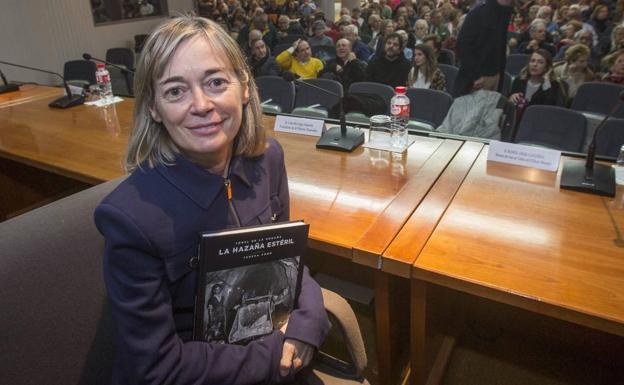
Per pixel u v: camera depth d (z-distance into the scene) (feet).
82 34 17.22
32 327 2.41
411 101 7.80
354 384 2.95
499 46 7.26
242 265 2.53
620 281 2.89
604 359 5.01
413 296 3.49
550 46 10.69
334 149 5.39
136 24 18.83
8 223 2.51
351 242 3.42
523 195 4.10
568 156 4.85
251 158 2.97
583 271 3.00
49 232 2.57
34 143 6.14
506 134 7.15
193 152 2.56
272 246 2.58
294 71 10.14
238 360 2.52
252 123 2.85
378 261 3.26
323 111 7.32
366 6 12.68
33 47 16.01
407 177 4.58
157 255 2.39
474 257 3.18
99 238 2.78
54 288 2.52
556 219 3.67
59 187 8.66
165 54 2.33
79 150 5.79
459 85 7.55
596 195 4.07
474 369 5.03
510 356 5.18
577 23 11.29
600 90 8.16
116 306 2.31
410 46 10.09
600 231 3.47
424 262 3.14
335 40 11.32
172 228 2.43
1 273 2.31
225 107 2.46
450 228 3.58
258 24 12.27
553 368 5.00
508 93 8.42
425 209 3.91
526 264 3.09
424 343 3.71
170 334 2.40
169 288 2.50
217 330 2.59
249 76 2.80
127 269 2.31
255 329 2.71
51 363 2.50
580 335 5.08
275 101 8.42
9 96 9.10
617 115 7.78
